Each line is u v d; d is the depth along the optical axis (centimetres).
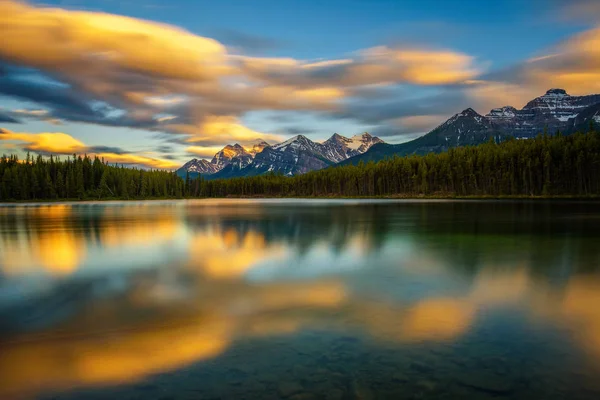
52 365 1013
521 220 5378
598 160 12750
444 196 16525
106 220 6481
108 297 1703
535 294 1675
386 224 5112
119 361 1034
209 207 11712
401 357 1017
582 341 1127
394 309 1457
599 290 1739
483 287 1809
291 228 4753
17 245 3481
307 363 992
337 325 1285
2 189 16512
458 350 1064
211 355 1055
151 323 1341
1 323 1358
